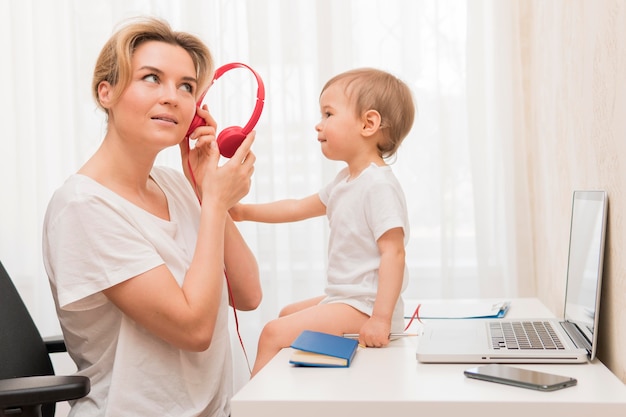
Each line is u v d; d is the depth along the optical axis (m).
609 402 0.89
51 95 2.34
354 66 2.22
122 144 1.23
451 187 2.18
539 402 0.90
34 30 2.30
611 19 1.08
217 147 1.32
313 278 2.27
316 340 1.17
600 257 1.11
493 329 1.30
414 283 2.22
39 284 2.32
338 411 0.93
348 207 1.41
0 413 0.98
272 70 2.26
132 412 1.15
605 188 1.16
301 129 2.23
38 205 2.31
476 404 0.91
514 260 2.15
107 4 2.29
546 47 1.78
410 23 2.20
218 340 1.29
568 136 1.50
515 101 2.13
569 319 1.36
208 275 1.17
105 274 1.11
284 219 1.67
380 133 1.47
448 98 2.19
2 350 1.24
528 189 2.14
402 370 1.08
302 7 2.24
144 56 1.20
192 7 2.26
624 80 1.02
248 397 0.95
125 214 1.16
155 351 1.18
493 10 2.15
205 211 1.22
